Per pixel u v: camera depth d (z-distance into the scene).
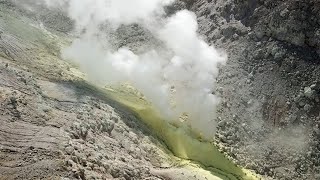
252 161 22.88
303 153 22.86
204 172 20.41
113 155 17.22
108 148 17.73
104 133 19.02
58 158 14.43
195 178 18.73
